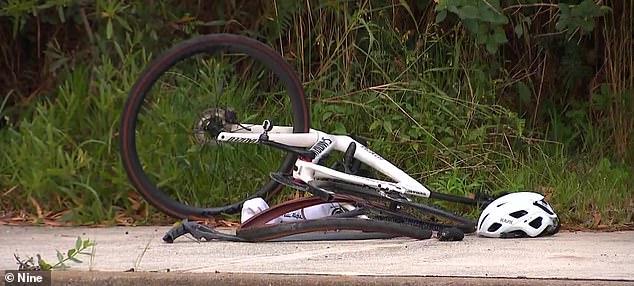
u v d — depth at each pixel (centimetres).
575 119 1775
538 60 1794
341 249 1229
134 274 1066
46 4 1652
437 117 1662
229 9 1742
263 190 1497
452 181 1560
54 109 1614
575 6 1655
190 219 1473
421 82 1680
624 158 1741
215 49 1467
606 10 1677
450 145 1650
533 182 1606
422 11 1734
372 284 1025
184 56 1454
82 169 1541
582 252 1202
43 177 1528
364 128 1664
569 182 1570
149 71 1444
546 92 1811
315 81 1689
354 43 1702
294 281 1035
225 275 1052
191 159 1533
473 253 1196
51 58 1723
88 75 1656
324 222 1261
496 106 1684
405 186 1349
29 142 1569
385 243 1274
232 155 1550
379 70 1694
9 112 1709
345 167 1376
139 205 1523
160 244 1289
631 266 1109
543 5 1730
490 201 1374
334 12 1702
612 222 1474
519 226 1309
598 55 1808
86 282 1068
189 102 1569
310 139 1401
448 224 1359
